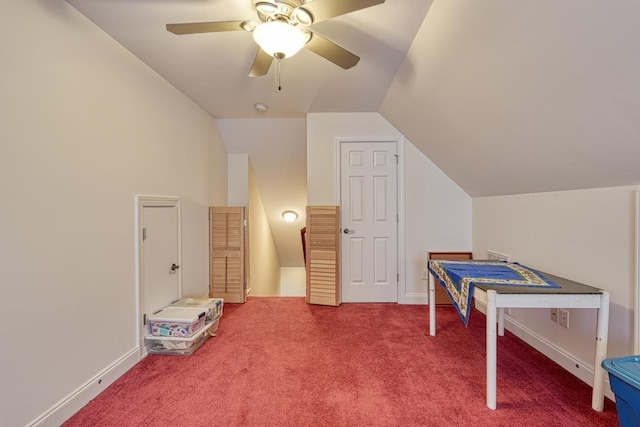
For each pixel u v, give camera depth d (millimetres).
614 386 1293
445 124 2613
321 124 3611
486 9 1479
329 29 1925
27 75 1471
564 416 1660
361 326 2928
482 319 3109
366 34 1977
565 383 1962
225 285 3615
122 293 2119
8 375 1380
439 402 1792
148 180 2424
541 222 2373
